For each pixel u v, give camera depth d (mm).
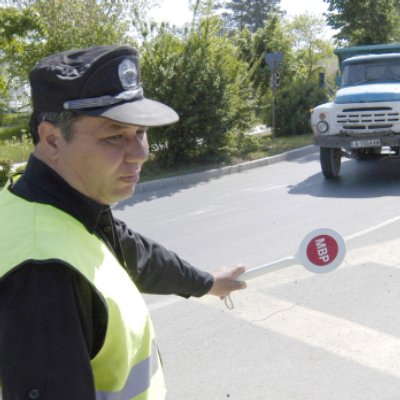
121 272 1355
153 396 1394
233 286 2012
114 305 1245
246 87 13531
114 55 1286
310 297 4512
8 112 22328
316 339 3818
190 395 3250
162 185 11086
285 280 4895
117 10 16406
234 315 4254
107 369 1259
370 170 11156
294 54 25500
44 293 1111
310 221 7203
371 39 23266
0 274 1118
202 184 11117
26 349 1079
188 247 6398
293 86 17750
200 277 1948
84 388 1116
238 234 6816
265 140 16094
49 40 14016
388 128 9656
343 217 7289
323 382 3303
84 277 1169
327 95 18203
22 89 18484
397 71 10922
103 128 1307
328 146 9984
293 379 3352
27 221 1227
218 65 12352
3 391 1093
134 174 1386
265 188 10078
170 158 12469
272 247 6141
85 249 1264
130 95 1316
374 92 9719
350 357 3559
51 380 1081
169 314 4328
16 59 14086
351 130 9852
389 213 7332
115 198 1381
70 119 1282
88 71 1257
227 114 12617
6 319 1092
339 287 4691
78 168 1321
